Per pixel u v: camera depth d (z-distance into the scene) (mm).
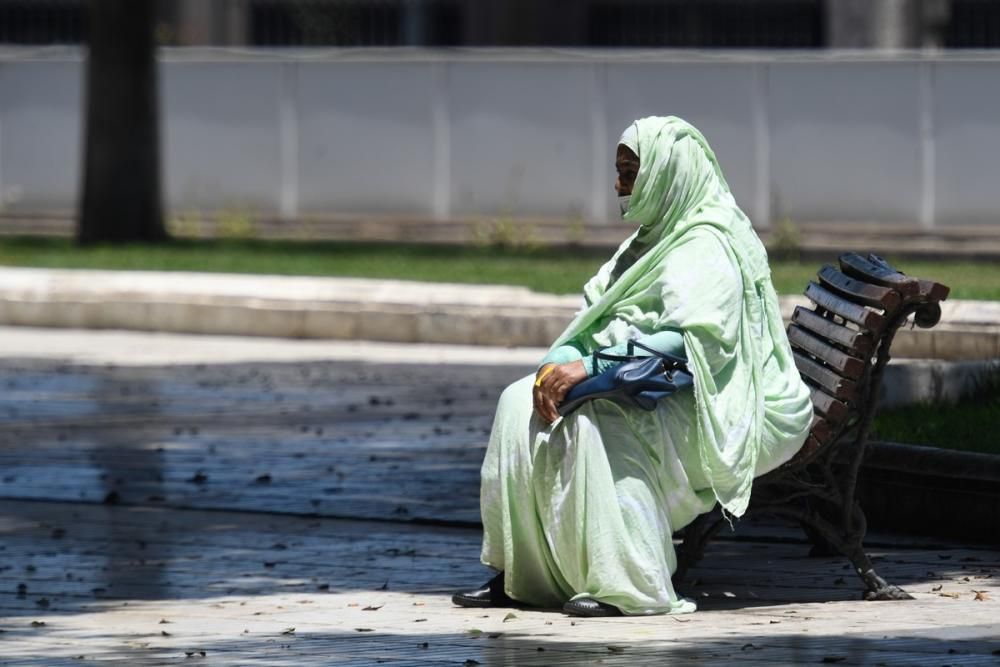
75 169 70938
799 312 17953
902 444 19922
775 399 16312
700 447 15898
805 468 17547
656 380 15727
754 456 16016
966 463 19219
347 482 25547
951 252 59312
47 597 17859
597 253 63125
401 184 67000
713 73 62938
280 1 90500
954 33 82438
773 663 13273
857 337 16375
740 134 62688
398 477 25891
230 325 48938
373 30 90438
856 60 61344
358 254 60781
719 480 15945
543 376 15906
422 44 87062
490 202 65938
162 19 86938
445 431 30688
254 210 68688
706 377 15914
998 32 82000
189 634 15688
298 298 48219
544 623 15664
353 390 37156
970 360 28641
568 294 47562
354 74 67312
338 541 21094
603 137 64500
